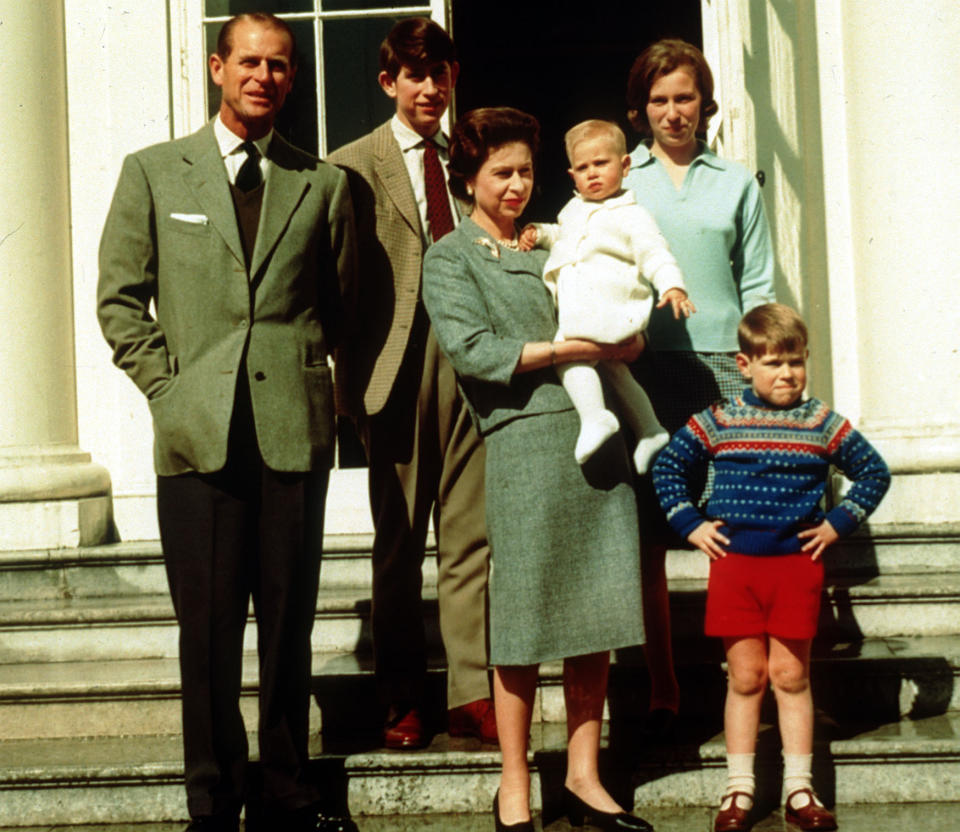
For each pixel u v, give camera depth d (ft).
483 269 14.76
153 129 23.29
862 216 21.72
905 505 20.72
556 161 39.70
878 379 21.52
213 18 23.34
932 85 21.08
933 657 16.85
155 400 14.48
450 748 16.14
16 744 16.99
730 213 16.44
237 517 14.57
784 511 14.57
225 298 14.62
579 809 14.74
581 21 39.24
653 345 16.17
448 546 16.56
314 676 17.25
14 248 22.11
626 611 14.25
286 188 15.07
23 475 21.66
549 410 14.44
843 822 14.69
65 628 19.10
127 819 15.74
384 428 16.56
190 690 14.48
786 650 14.71
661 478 14.98
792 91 22.93
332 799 15.72
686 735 16.44
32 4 22.39
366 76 22.98
